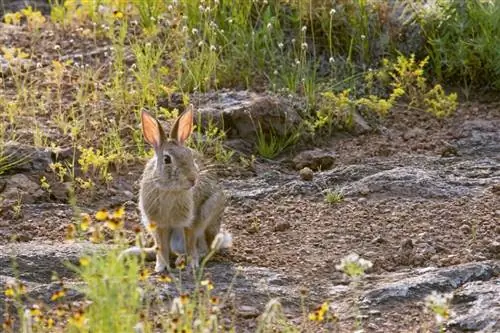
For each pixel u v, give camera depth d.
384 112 15.21
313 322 9.98
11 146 13.46
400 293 10.49
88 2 17.44
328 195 12.80
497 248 11.53
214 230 11.44
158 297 9.82
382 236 11.92
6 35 17.16
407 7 16.89
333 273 11.12
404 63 15.62
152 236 11.35
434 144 14.64
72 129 14.00
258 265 11.30
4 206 12.51
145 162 13.71
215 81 15.23
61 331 9.41
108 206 12.78
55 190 13.01
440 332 9.78
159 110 14.71
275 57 15.90
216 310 8.99
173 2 16.17
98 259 9.12
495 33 16.30
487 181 13.25
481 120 15.30
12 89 15.41
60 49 16.55
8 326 9.17
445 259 11.32
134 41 16.50
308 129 14.66
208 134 13.97
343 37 16.53
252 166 13.89
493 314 9.93
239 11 16.45
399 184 13.03
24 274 10.73
